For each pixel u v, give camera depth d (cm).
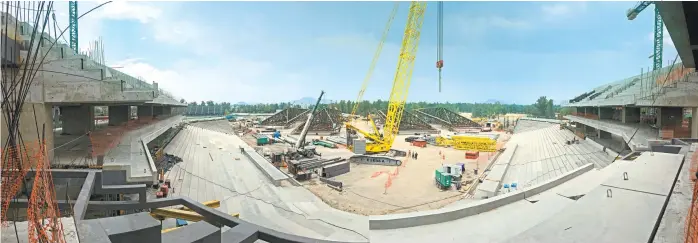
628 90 4678
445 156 5828
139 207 991
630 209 618
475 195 2961
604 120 4991
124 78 3688
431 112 14800
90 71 2094
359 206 2803
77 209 774
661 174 921
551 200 1085
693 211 534
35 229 561
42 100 2000
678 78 3228
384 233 854
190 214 1120
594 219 568
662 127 3591
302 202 2495
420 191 3453
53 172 1145
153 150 3534
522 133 9450
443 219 932
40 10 663
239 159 4125
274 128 11869
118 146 2719
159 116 5525
